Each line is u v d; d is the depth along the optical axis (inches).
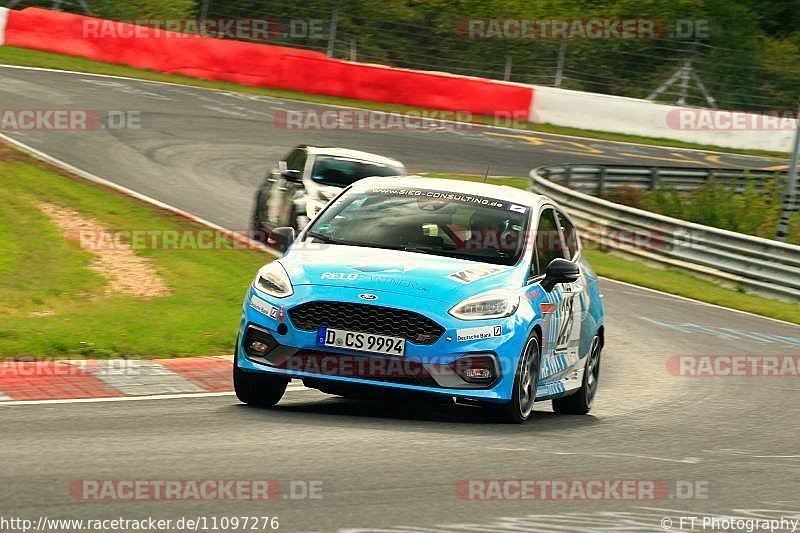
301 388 1339.8
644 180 4244.6
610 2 6574.8
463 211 1252.5
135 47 4650.6
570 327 1291.8
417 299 1087.0
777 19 7618.1
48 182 2618.1
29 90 3838.6
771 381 1752.0
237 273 2127.2
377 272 1117.7
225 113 4094.5
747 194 4229.8
